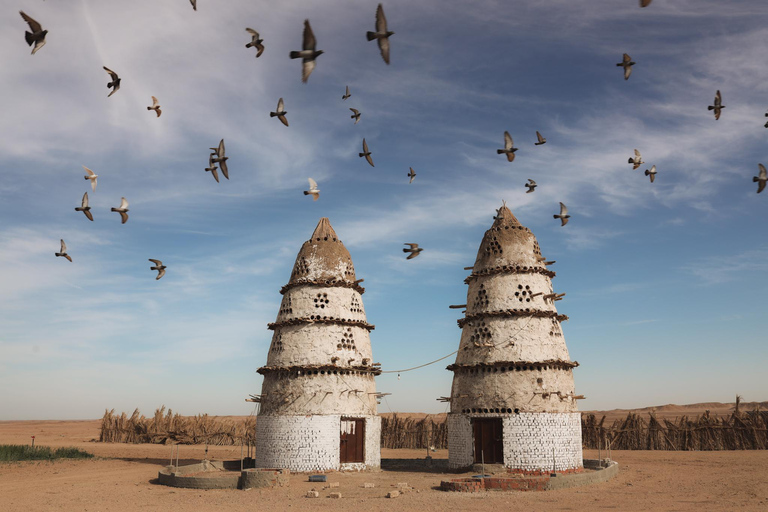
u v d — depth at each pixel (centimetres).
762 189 2489
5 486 3388
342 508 2458
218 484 3139
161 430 7294
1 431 10475
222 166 2375
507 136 2683
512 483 2895
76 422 17712
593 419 5859
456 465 3728
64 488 3253
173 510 2497
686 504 2445
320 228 4219
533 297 3800
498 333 3759
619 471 3672
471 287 4016
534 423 3525
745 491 2794
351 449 3784
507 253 3938
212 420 7444
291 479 3419
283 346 3897
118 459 5003
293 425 3691
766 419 5366
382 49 1630
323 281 3969
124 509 2552
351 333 3959
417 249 2878
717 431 5331
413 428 6675
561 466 3494
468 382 3766
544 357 3688
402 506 2470
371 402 3953
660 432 5538
